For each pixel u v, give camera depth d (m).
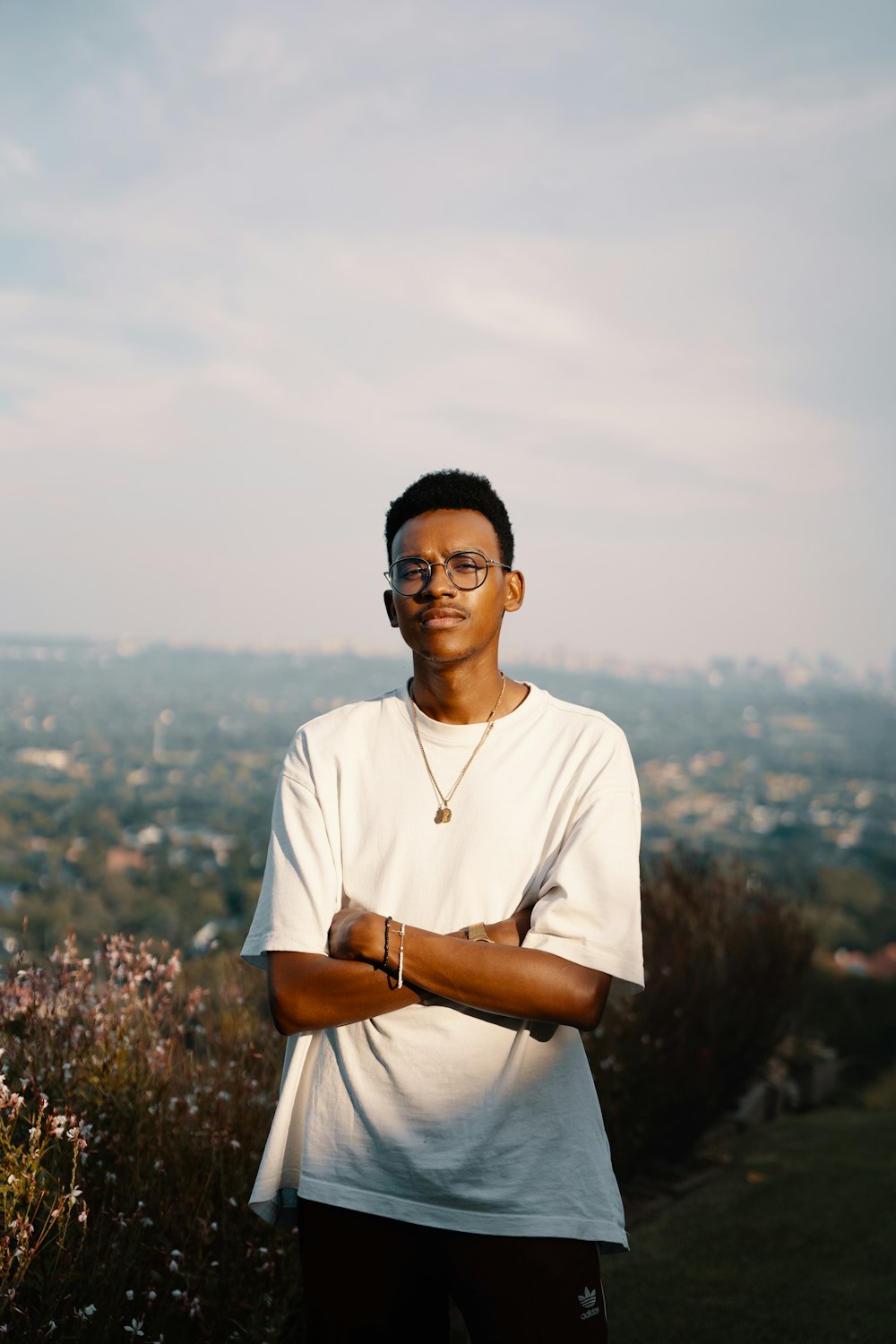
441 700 1.40
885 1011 5.73
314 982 1.27
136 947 2.20
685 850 4.76
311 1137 1.30
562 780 1.38
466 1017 1.27
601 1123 1.33
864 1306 2.56
